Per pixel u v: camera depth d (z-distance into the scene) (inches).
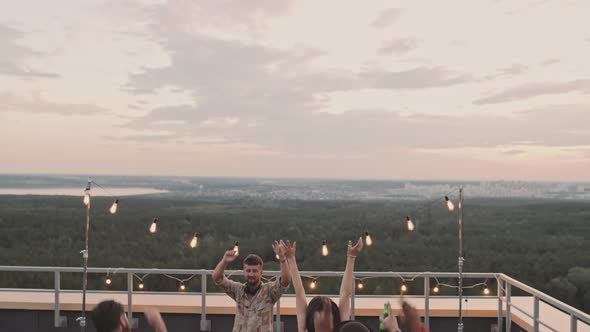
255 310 117.8
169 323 194.7
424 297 193.5
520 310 171.0
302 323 94.7
